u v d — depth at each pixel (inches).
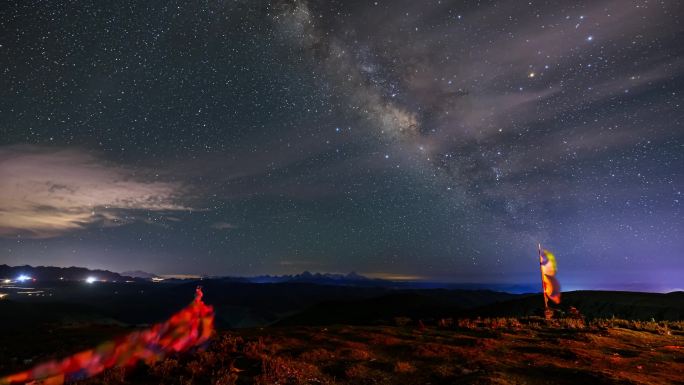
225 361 461.1
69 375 424.2
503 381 390.9
